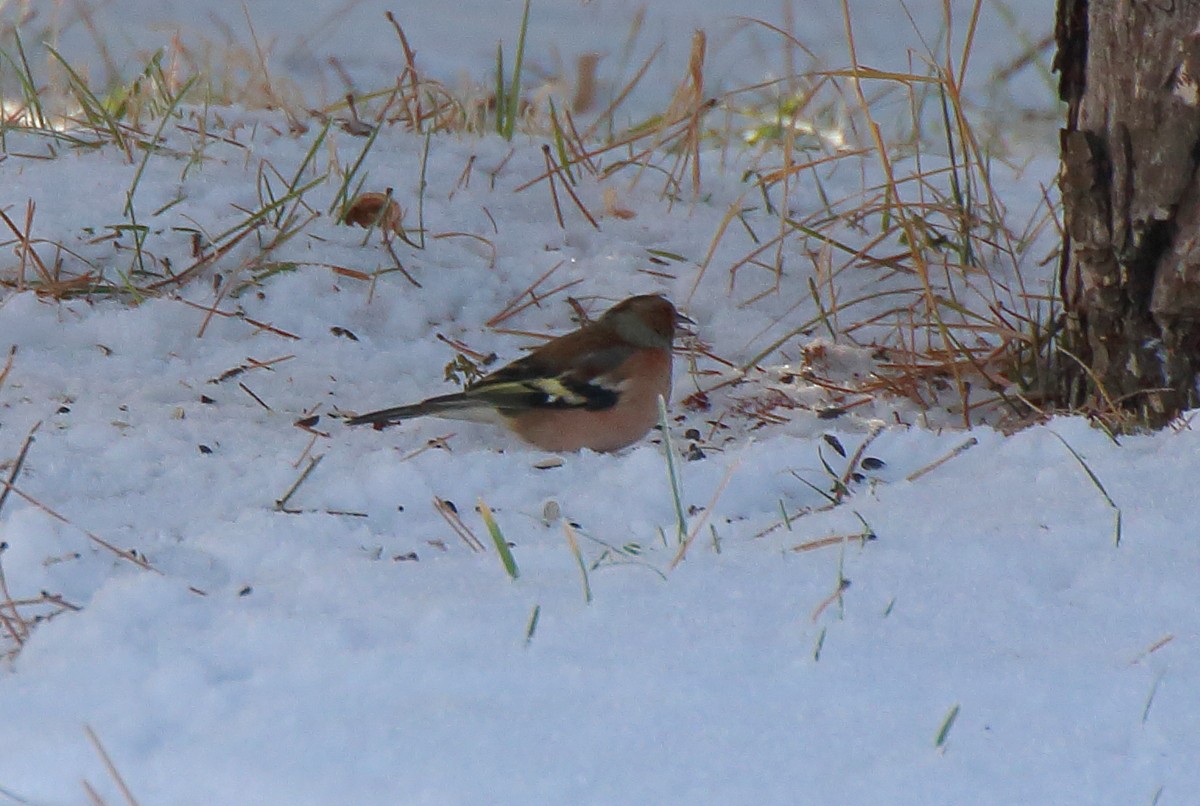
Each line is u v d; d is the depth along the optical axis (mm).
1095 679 6379
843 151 16703
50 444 9641
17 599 7363
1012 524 8078
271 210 13805
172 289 12852
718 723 6004
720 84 20469
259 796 5516
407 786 5523
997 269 14000
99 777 5652
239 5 26547
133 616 6953
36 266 12797
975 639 6797
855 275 13914
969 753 5824
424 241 14109
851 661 6527
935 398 11695
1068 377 11266
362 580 7422
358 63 23328
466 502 9031
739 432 11141
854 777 5648
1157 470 8805
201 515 8703
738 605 7102
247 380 11461
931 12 27406
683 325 13031
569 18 27266
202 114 16594
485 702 6160
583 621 6883
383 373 11859
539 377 10422
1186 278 10023
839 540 7934
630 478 9242
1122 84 10156
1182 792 5598
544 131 17984
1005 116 21203
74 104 17516
